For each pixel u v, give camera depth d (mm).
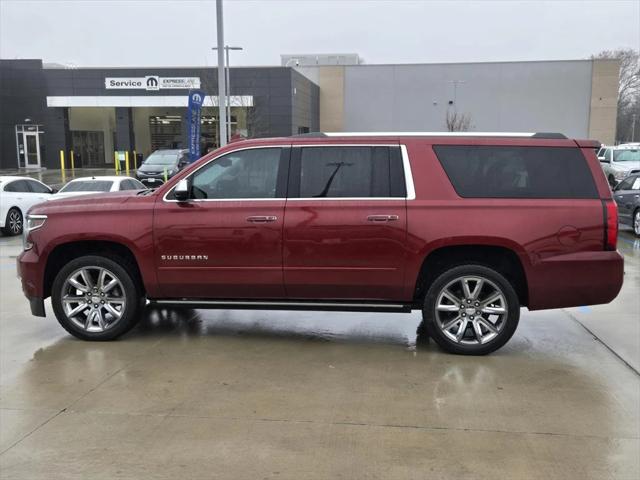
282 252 5402
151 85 36969
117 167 35781
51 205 5852
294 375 4902
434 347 5660
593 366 5125
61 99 37500
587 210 5176
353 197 5367
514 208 5188
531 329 6254
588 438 3783
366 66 48688
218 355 5414
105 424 3982
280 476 3334
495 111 48031
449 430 3895
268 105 37094
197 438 3783
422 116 48812
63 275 5738
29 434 3840
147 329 6262
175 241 5516
